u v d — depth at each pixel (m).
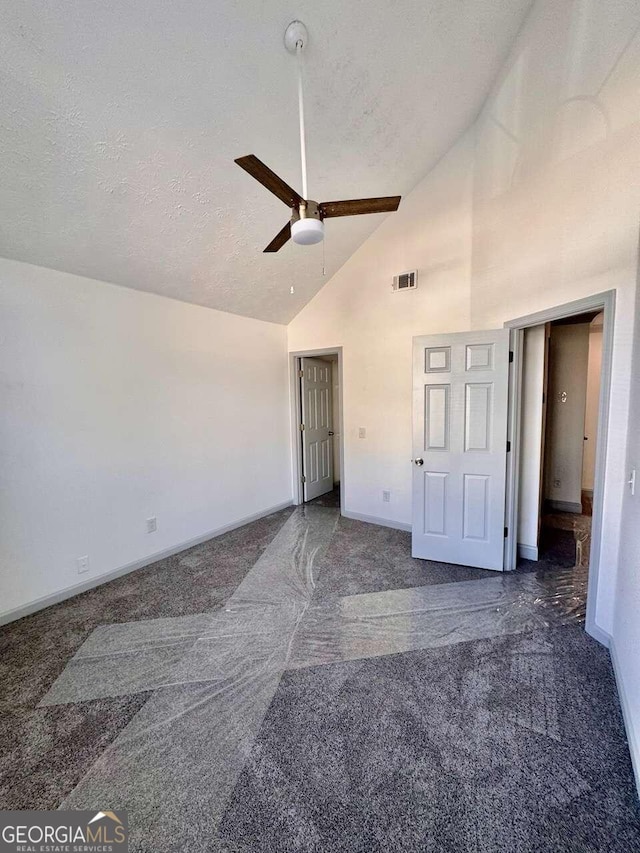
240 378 4.12
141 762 1.52
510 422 2.93
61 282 2.64
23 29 1.48
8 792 1.41
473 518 3.09
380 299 3.84
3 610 2.45
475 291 3.11
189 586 2.92
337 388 5.84
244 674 1.99
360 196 3.21
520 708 1.73
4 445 2.43
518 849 1.20
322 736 1.62
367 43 2.09
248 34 1.80
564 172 2.24
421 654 2.11
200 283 3.33
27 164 1.91
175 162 2.21
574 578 2.90
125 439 3.09
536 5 2.27
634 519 1.67
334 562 3.29
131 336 3.09
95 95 1.76
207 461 3.79
